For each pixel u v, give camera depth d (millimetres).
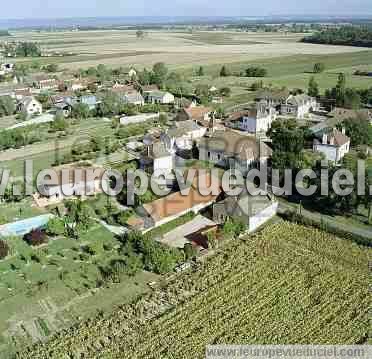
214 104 190875
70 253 78375
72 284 70500
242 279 70625
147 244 76125
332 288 68500
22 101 181375
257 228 86750
